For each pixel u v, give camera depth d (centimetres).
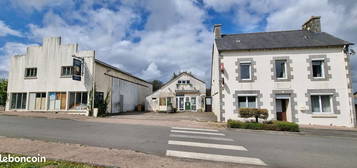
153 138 751
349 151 638
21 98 1855
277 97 1409
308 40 1497
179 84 2812
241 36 1752
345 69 1360
